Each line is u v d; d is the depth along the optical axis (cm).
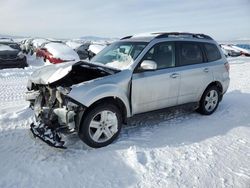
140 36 544
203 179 332
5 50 1323
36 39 2062
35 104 460
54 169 351
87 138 400
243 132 492
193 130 497
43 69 475
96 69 438
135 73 451
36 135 400
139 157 383
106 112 415
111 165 363
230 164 371
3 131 474
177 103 525
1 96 732
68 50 1494
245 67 1489
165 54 501
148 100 470
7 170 346
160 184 321
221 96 620
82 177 335
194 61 554
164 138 456
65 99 383
